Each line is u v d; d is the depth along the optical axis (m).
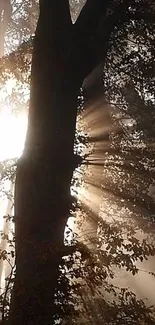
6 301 8.38
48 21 11.05
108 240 9.58
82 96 14.02
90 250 8.80
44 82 10.91
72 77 11.03
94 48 11.27
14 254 9.07
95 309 8.80
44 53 10.98
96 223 11.97
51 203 10.32
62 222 10.30
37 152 10.55
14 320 8.23
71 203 10.58
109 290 9.26
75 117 11.16
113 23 11.80
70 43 11.02
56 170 10.54
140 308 9.13
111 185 14.73
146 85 14.98
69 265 8.40
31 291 8.31
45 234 9.81
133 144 15.23
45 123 10.74
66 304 8.33
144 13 12.79
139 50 14.33
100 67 14.17
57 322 8.62
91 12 11.24
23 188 10.40
